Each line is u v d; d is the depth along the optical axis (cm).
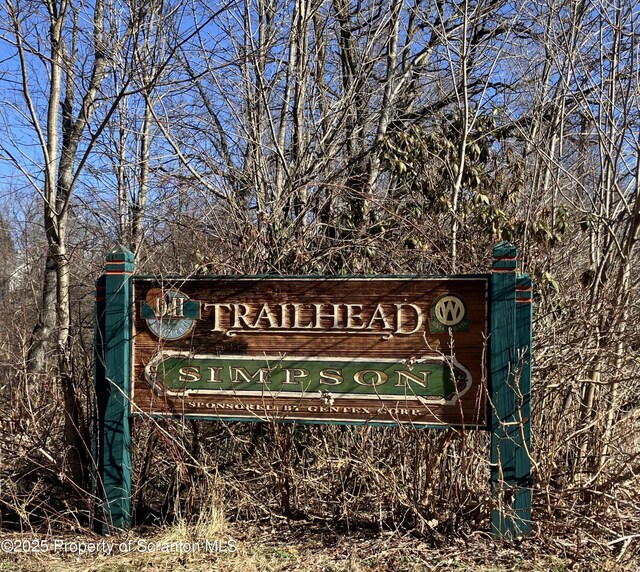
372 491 554
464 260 649
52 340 709
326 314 509
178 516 530
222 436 606
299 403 509
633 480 542
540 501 513
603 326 560
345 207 777
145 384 530
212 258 626
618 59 730
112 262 529
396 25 1027
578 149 880
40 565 473
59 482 556
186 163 752
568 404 565
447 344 491
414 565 459
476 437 525
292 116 1011
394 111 1109
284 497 542
